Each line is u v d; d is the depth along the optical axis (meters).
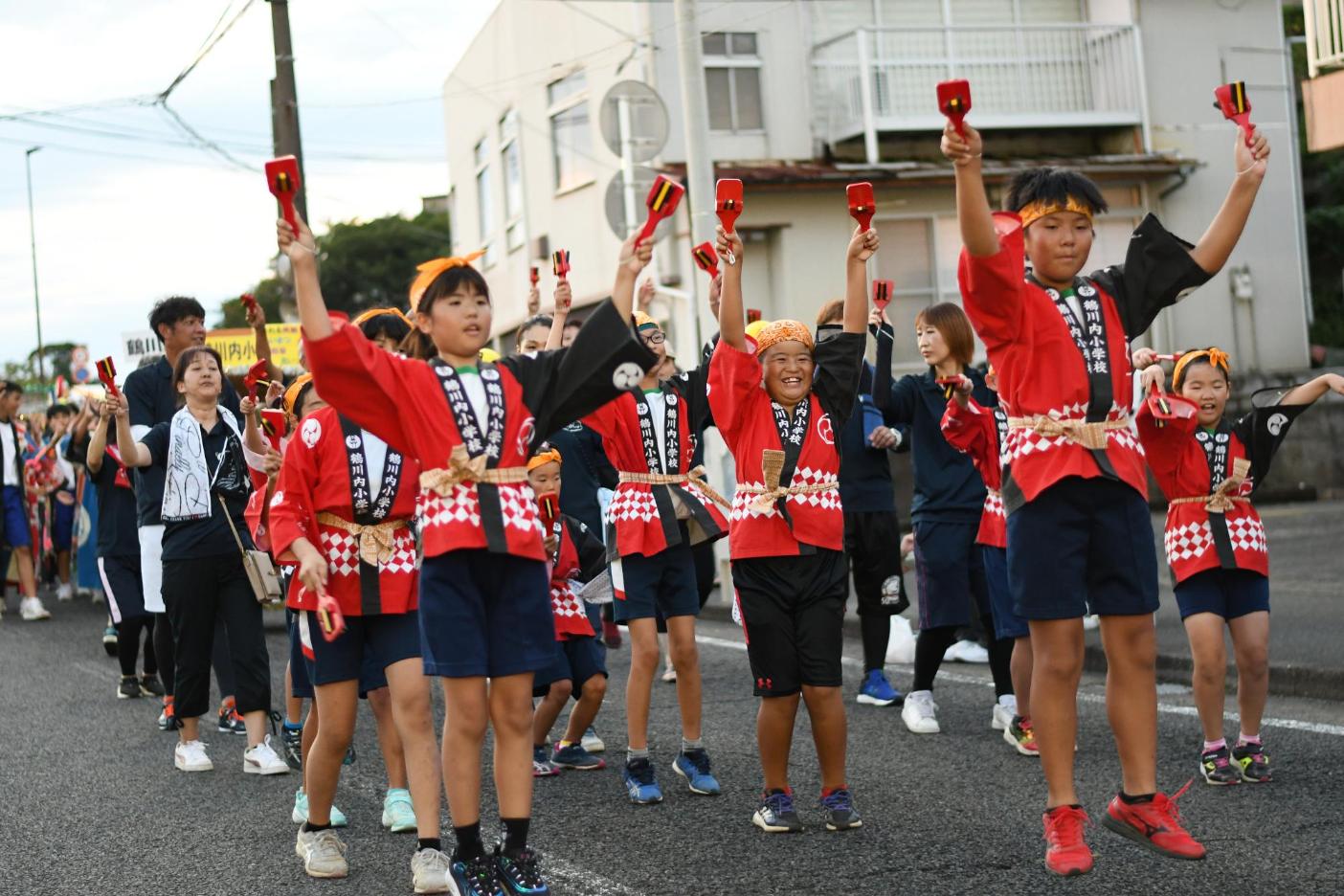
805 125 19.45
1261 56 20.88
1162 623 10.05
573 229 21.47
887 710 7.88
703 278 17.66
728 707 8.10
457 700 4.40
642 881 4.89
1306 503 19.44
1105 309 4.40
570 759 6.82
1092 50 20.31
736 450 5.47
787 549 5.34
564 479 7.45
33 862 5.48
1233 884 4.57
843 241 19.11
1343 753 6.29
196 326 7.84
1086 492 4.34
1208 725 5.89
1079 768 6.23
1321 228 26.70
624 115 12.76
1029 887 4.62
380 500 4.96
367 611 4.93
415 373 4.36
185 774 6.95
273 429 5.69
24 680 10.23
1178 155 20.48
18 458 14.12
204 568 6.87
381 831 5.77
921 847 5.15
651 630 6.21
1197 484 5.91
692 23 11.91
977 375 7.41
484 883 4.40
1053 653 4.39
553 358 4.54
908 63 19.61
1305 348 21.20
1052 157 20.00
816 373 5.55
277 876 5.18
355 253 48.00
